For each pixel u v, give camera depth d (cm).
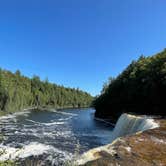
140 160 1241
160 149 1430
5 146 3023
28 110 11188
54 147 3161
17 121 6256
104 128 5666
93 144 3519
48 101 16138
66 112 11725
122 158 1245
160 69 5781
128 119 3550
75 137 4088
